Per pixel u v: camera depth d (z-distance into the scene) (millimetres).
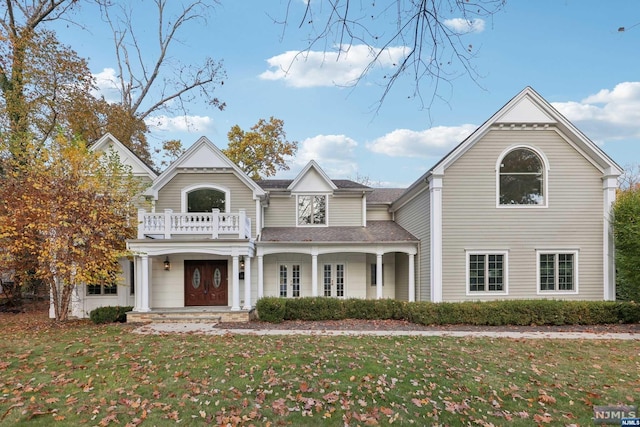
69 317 16422
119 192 14938
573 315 13359
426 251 16156
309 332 11656
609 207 15266
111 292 17031
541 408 6121
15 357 8195
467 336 11094
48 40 18891
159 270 17109
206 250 15070
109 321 14227
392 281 19672
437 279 15047
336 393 6289
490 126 15367
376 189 23922
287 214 19500
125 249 15242
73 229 13094
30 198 12711
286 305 14180
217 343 9711
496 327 12844
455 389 6711
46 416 5434
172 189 17500
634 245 13633
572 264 15328
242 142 31156
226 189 17625
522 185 15531
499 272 15289
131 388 6430
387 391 6465
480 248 15203
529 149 15492
